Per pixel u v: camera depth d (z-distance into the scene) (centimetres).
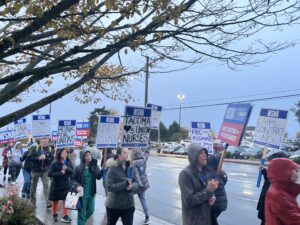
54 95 417
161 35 405
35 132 1214
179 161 3919
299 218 402
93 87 680
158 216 1127
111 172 682
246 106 595
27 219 827
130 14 376
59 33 402
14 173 1664
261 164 736
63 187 957
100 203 1211
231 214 1197
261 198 711
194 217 515
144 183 976
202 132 980
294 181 413
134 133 723
